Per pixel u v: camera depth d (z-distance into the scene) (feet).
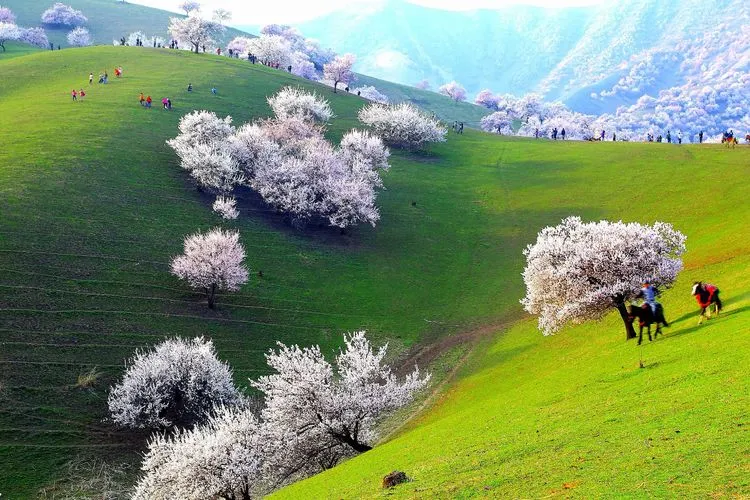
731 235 225.76
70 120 370.32
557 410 97.96
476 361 207.51
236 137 352.08
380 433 168.76
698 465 57.82
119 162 323.98
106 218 270.67
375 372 152.05
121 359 197.67
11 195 263.90
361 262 295.07
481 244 320.50
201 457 129.18
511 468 73.41
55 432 165.68
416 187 383.86
